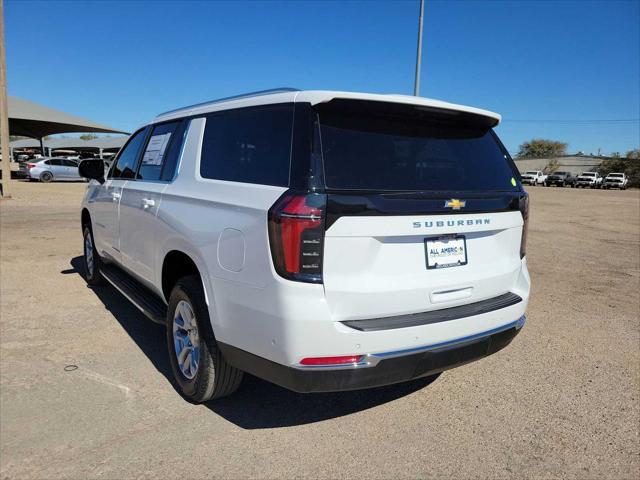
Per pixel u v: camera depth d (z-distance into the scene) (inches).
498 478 105.2
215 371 122.0
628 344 184.1
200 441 115.3
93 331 182.4
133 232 167.0
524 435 121.6
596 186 2188.7
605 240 464.1
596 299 246.5
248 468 106.0
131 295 168.1
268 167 109.1
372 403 136.2
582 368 161.9
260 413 128.8
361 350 99.6
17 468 103.8
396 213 102.9
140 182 167.6
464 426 125.1
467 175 121.6
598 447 117.4
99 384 141.9
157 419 124.3
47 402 131.0
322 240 96.3
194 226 122.3
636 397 142.5
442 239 112.0
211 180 126.5
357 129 107.8
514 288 132.0
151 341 174.2
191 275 130.8
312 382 99.5
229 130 127.1
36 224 447.2
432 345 107.3
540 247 412.2
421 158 114.3
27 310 204.2
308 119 103.6
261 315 102.0
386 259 103.7
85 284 244.7
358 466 107.8
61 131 1720.0
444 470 107.3
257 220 102.6
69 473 102.6
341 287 98.3
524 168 3294.8
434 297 110.6
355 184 101.8
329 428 122.7
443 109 114.7
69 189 920.3
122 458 108.0
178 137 151.3
